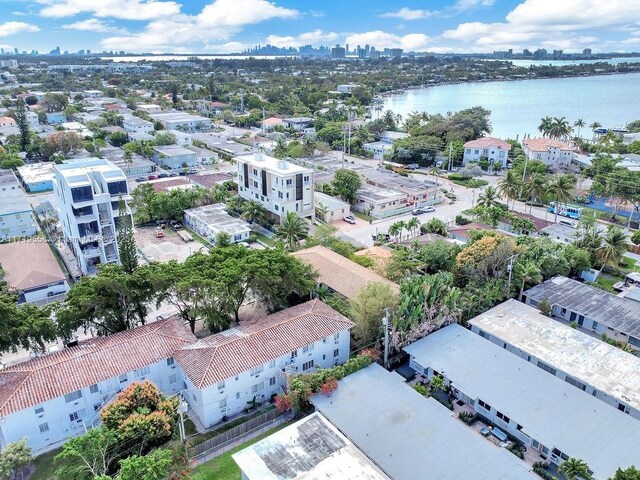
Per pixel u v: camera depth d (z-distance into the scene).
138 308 49.84
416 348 48.72
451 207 104.19
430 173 129.00
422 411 39.81
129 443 34.62
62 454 31.06
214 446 38.31
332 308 52.12
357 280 58.16
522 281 60.59
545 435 37.41
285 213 87.06
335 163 132.50
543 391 42.44
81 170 69.19
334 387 42.03
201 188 98.88
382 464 34.53
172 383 44.59
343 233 87.38
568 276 69.00
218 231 80.50
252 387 42.97
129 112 193.62
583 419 39.12
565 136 161.00
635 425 38.47
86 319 47.28
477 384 43.41
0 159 122.75
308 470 32.81
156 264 53.00
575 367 45.56
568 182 92.94
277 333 45.06
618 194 93.06
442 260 65.81
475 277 60.41
